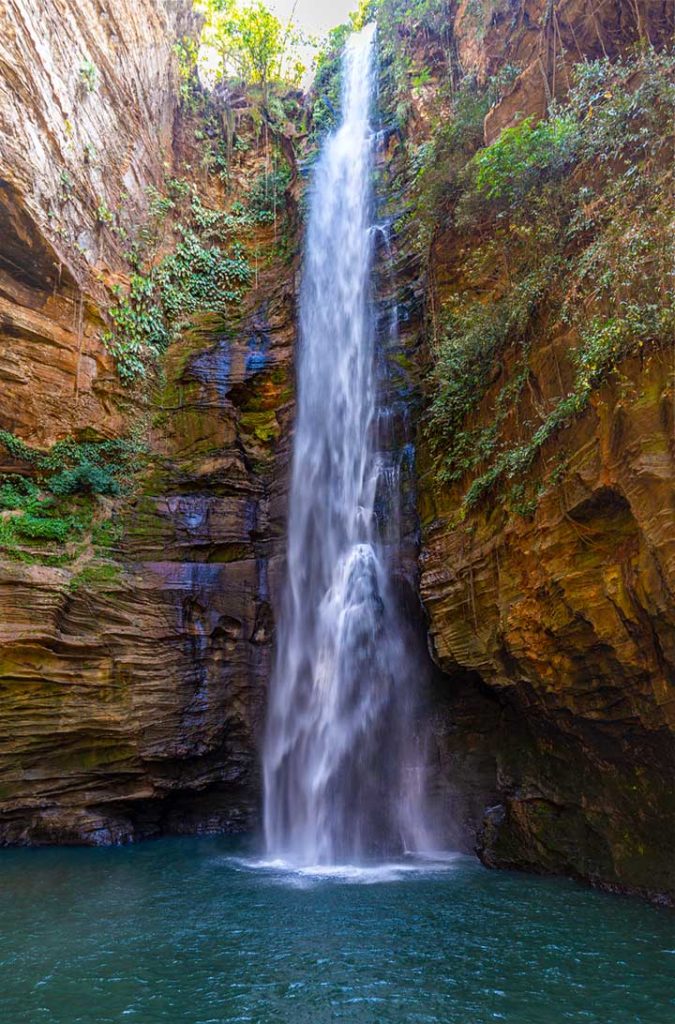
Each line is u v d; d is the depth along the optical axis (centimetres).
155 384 1559
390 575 1251
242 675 1380
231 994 547
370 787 1182
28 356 1371
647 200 727
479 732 1104
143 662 1269
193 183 1842
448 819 1106
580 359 746
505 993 542
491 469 946
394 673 1208
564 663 820
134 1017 508
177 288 1683
